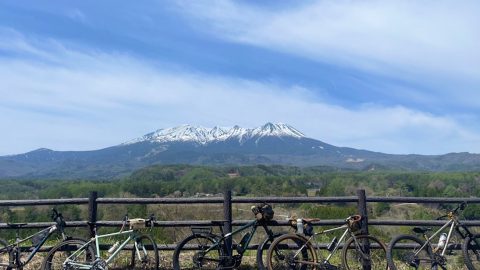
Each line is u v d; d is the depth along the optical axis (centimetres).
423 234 699
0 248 689
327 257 684
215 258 677
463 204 713
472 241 718
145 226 694
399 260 733
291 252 678
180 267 720
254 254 805
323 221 710
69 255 681
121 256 734
